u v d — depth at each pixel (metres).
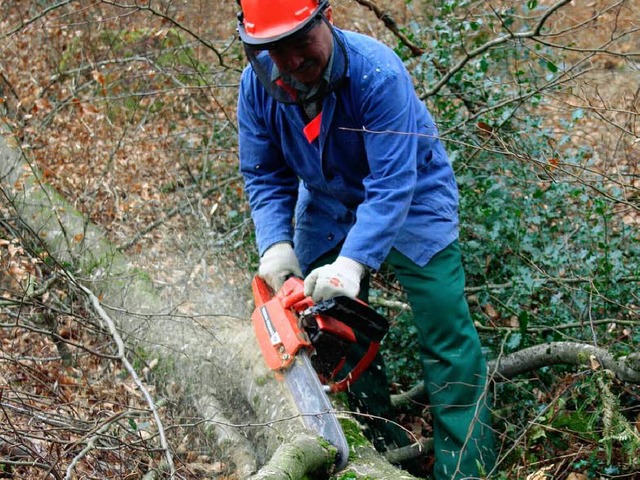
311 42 2.65
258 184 3.40
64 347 3.90
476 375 3.15
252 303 3.90
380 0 6.40
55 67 6.35
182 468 3.10
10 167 4.98
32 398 3.35
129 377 3.74
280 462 2.50
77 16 6.48
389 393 3.71
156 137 5.36
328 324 2.88
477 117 4.25
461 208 4.15
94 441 2.81
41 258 3.86
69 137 5.32
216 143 5.50
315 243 3.49
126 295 3.98
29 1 6.81
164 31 4.93
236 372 3.33
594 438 3.00
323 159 3.11
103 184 4.99
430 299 3.14
